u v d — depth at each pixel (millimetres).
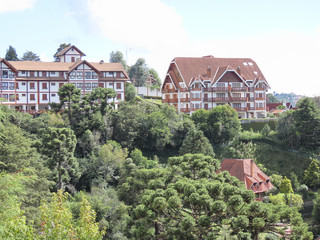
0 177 38844
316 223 61438
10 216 30250
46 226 26406
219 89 99625
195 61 103938
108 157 68438
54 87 93375
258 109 103812
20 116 76000
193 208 39000
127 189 54094
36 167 53875
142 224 40875
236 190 38969
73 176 64562
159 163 76688
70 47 106375
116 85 96750
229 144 84000
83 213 29953
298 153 83312
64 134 62344
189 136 74125
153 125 81000
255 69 108188
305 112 84938
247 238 35125
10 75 89250
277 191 69500
